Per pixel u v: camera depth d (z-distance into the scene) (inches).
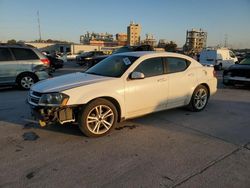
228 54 987.9
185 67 252.8
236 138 193.0
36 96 188.1
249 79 420.2
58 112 179.5
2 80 387.5
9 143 178.9
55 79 208.8
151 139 188.4
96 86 190.4
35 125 215.9
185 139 189.5
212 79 276.8
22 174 138.0
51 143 179.2
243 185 128.6
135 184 128.9
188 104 259.0
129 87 204.7
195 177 135.8
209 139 190.1
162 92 227.6
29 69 402.6
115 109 197.8
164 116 247.9
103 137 191.2
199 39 4035.4
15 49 397.4
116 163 150.6
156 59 228.8
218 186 127.6
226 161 154.2
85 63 1087.6
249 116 255.1
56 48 2805.1
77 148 171.3
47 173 139.2
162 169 143.9
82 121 184.1
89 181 131.6
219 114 259.9
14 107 279.6
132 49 638.5
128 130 206.7
